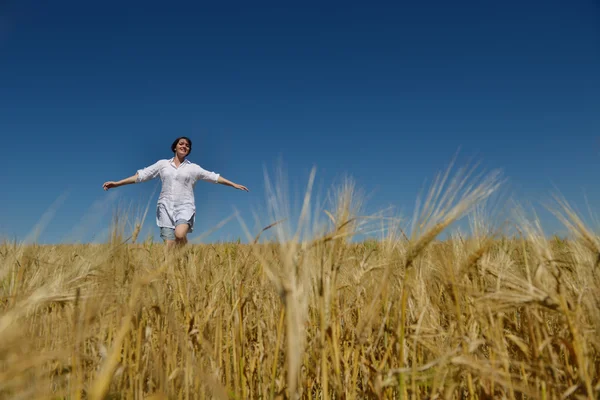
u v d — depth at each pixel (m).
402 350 2.01
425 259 2.66
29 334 1.84
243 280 3.04
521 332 2.45
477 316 2.31
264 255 1.92
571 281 2.28
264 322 3.11
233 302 3.06
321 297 1.93
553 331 2.81
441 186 2.03
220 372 2.68
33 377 1.49
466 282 2.43
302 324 1.72
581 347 1.92
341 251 2.02
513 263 2.51
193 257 3.52
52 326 2.07
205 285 3.31
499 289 2.20
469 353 2.13
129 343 2.39
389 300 2.48
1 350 1.33
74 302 1.96
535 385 2.18
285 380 2.20
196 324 2.87
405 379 2.05
